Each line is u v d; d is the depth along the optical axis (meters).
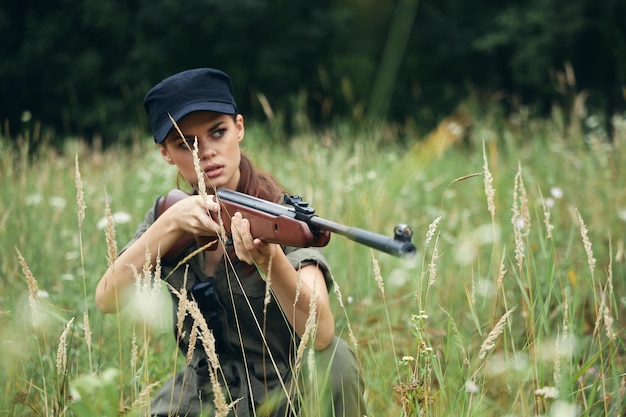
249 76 18.66
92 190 5.80
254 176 2.81
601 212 4.98
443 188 6.87
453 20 18.45
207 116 2.71
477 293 3.57
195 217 2.55
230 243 2.53
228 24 18.36
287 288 2.49
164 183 5.89
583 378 2.71
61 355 2.45
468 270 4.06
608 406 2.78
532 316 2.62
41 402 2.86
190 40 19.42
